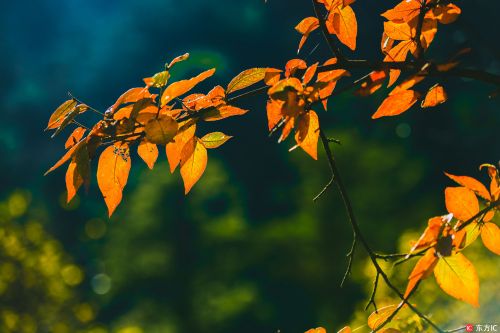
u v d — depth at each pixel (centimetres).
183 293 2452
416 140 2714
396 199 2147
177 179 2473
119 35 4731
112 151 128
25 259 1027
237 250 2414
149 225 2466
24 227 1050
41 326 1043
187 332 2433
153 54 4416
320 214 2197
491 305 598
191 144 136
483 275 666
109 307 2812
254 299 2353
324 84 117
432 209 2170
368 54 2091
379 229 2100
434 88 135
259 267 2403
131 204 2523
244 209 3419
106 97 4591
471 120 2600
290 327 2327
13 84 4819
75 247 3453
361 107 2741
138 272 2469
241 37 3919
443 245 126
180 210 2475
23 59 5369
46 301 1044
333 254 2191
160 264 2448
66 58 5209
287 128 121
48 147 4359
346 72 120
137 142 126
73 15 5625
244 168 3488
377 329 141
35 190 4041
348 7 139
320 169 2205
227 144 3488
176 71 3822
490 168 135
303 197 2258
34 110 4562
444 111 2655
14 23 5562
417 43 137
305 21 131
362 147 2198
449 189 134
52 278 1041
